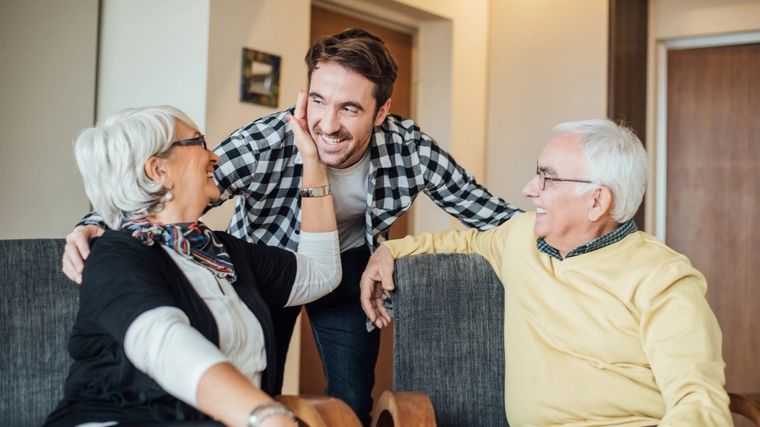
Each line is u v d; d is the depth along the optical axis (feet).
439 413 6.17
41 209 10.46
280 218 6.98
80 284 4.99
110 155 4.85
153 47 10.46
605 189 5.59
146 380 4.46
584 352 5.60
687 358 5.20
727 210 14.52
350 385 7.32
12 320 5.15
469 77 14.61
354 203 7.06
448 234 6.81
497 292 6.30
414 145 7.09
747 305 14.38
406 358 6.17
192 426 4.09
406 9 13.52
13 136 10.13
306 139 6.16
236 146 6.51
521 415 5.79
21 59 10.18
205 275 4.97
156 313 4.17
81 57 10.78
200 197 5.15
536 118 14.65
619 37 14.23
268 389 5.17
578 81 14.21
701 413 4.93
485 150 15.12
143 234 4.74
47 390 5.22
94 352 4.52
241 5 10.32
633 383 5.49
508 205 7.38
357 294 7.27
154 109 5.01
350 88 6.15
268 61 10.68
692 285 5.45
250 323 5.09
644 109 14.94
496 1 15.01
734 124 14.48
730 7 14.12
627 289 5.54
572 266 5.73
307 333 12.33
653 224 14.93
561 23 14.38
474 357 6.23
